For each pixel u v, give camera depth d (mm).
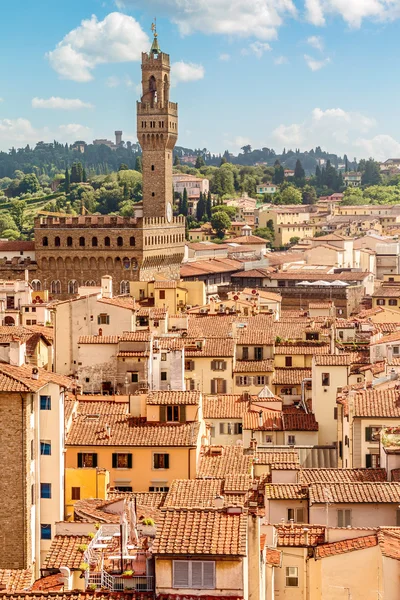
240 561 101812
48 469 181125
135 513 129875
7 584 121562
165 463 197750
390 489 165125
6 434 172500
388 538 138750
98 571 112562
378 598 134625
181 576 102438
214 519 106688
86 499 164750
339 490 165000
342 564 136875
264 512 160750
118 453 197500
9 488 172375
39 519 179000
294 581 142375
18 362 184500
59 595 107188
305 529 147125
